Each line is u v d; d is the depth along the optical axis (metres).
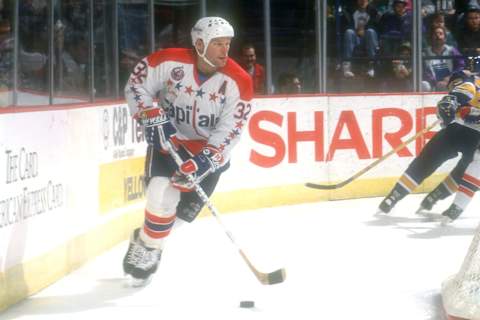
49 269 9.90
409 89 17.25
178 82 9.40
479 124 13.48
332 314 8.79
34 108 9.45
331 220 14.16
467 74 13.53
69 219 10.48
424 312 8.84
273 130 15.42
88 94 12.66
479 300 8.08
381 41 17.05
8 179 8.80
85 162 11.02
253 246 12.12
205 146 9.40
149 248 9.70
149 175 9.64
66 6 11.80
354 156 16.28
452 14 17.88
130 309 8.97
